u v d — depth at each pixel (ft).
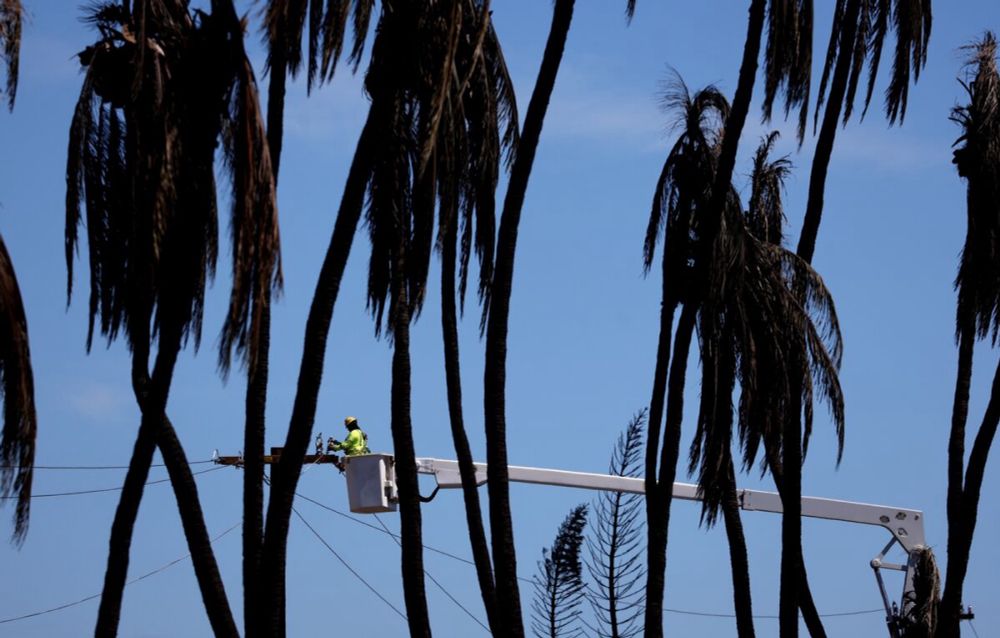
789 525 190.70
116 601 132.67
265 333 153.99
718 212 169.99
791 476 189.57
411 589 157.48
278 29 147.33
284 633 142.82
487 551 173.78
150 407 132.26
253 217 125.90
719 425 174.81
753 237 185.26
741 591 184.14
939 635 211.20
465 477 175.52
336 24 145.79
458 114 166.81
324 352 144.66
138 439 132.77
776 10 177.58
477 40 150.51
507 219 162.71
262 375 153.58
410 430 160.86
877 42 201.67
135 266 141.08
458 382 176.96
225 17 128.47
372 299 163.53
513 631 156.35
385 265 162.50
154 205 133.28
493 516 158.92
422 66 157.28
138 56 134.72
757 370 180.55
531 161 162.50
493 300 161.79
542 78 162.40
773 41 177.99
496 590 166.71
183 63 131.64
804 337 182.60
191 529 143.43
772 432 183.93
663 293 177.99
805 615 215.92
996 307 216.33
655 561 169.48
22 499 121.90
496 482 159.33
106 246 143.84
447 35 151.23
